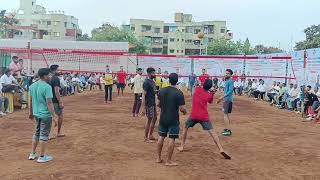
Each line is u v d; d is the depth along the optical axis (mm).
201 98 9023
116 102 21719
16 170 7539
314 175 7707
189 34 86500
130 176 7281
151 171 7652
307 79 23406
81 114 15906
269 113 18734
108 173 7426
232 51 71125
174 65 34719
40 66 37031
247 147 10188
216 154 9281
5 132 11562
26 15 90562
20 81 18250
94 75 32531
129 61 36344
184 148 9844
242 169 8000
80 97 24953
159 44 88938
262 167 8211
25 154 8844
